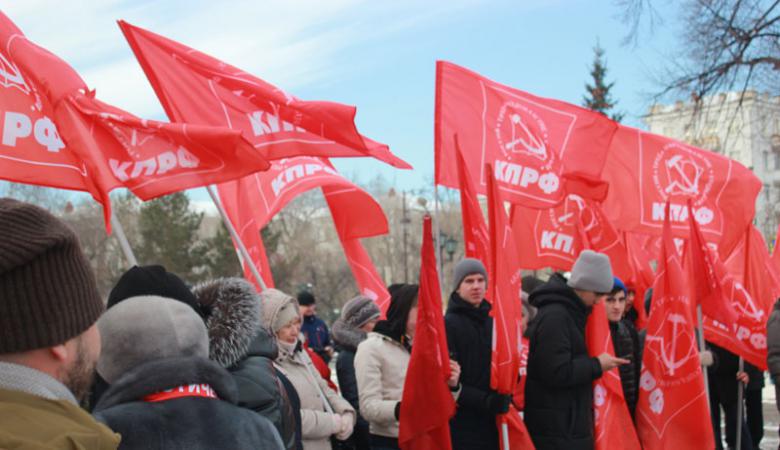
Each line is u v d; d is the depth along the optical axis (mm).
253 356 3420
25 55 4016
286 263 49656
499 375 5402
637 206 7910
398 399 5453
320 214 65438
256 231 6184
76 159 4098
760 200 40375
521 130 6758
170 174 4215
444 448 5105
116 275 46125
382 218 6965
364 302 6379
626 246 8719
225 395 2520
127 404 2371
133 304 2510
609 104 41438
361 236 7012
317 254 56875
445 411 5059
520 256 7824
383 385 5484
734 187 8008
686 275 7375
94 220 46344
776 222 31188
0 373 1673
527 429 5824
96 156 4031
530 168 6695
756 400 8547
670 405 6758
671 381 6777
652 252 10055
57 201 45062
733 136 21625
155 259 46406
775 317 6836
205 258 47594
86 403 3080
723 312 7469
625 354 6867
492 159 6707
